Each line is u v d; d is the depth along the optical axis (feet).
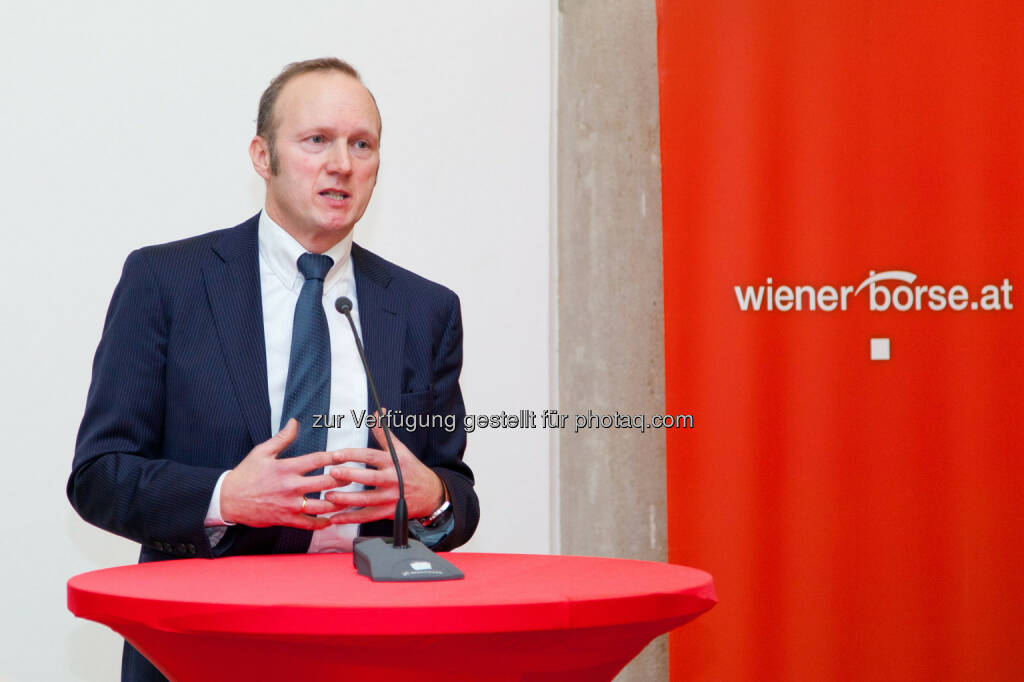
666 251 13.79
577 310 14.64
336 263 9.34
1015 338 13.76
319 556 7.60
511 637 5.13
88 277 12.03
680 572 6.61
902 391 13.69
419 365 9.34
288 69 9.46
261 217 9.52
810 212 13.83
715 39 13.93
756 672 13.47
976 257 13.83
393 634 4.91
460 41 14.02
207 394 8.45
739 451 13.62
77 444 8.36
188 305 8.71
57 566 11.75
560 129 14.70
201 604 5.07
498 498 13.93
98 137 12.14
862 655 13.48
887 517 13.57
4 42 11.79
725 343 13.73
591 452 14.58
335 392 8.85
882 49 13.94
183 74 12.55
